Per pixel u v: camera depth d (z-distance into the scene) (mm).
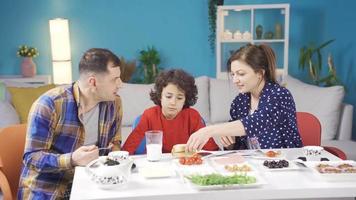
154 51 4629
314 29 4691
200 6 4703
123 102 3855
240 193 1325
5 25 4602
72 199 1273
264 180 1396
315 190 1348
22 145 1911
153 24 4723
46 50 4680
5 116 3510
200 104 3945
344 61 4680
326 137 3559
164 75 2020
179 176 1497
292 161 1634
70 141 1781
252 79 1918
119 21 4699
